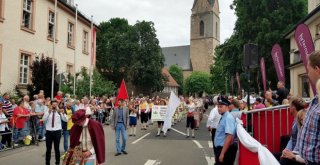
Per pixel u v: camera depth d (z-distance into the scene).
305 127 3.58
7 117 14.02
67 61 29.17
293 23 33.38
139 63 56.31
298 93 24.53
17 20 22.00
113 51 57.91
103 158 6.52
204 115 39.75
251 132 7.54
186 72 107.94
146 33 57.91
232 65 37.47
